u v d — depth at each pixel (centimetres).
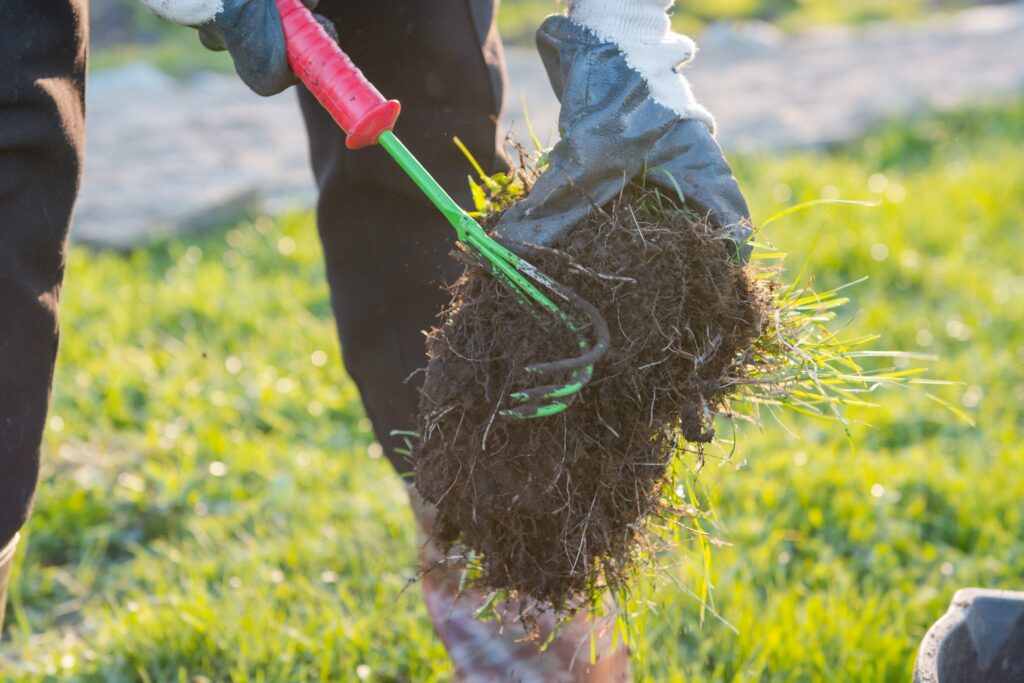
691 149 192
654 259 186
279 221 670
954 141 855
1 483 193
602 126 189
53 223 198
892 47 1364
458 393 191
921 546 343
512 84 1135
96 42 1423
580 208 190
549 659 235
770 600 302
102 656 297
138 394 461
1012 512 347
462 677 241
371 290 235
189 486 388
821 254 585
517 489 192
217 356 496
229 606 307
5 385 191
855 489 366
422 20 218
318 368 479
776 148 858
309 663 291
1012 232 644
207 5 186
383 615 306
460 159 228
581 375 178
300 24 188
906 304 539
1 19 188
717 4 1764
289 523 365
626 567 207
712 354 189
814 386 212
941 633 209
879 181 746
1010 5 1844
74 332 507
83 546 359
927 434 416
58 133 195
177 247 638
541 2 1658
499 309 189
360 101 183
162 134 920
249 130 936
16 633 318
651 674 274
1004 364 461
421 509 245
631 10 194
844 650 277
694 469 231
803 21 1770
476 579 210
